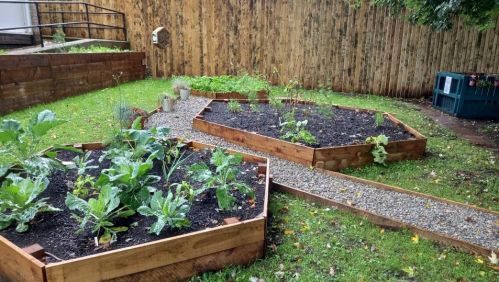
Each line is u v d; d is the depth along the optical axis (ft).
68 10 30.73
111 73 25.30
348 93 28.48
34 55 18.38
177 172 10.50
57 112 17.58
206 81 24.21
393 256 8.18
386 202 10.68
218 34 28.99
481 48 27.09
